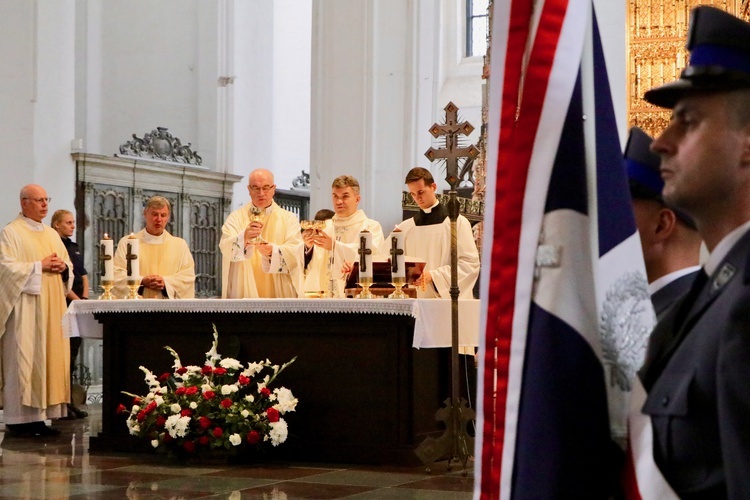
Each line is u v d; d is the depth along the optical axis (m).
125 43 21.36
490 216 2.02
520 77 2.05
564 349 1.86
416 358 8.27
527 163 1.95
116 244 17.39
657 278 2.30
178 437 8.30
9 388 10.90
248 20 21.38
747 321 1.48
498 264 1.99
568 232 1.91
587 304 1.89
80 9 20.95
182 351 9.02
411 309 7.76
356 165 14.48
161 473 7.86
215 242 19.75
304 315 8.45
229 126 20.80
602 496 1.83
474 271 9.19
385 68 14.51
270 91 22.03
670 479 1.64
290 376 8.55
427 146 14.57
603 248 1.93
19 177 15.40
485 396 2.00
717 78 1.62
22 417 10.88
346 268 8.87
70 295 11.75
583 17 1.98
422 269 8.72
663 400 1.66
